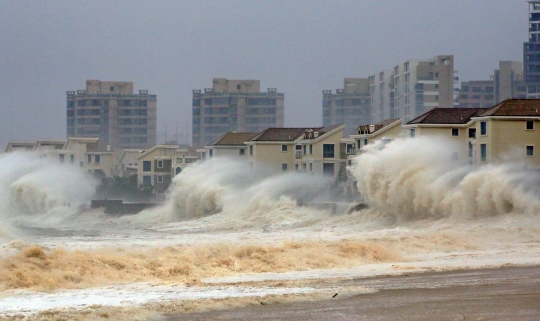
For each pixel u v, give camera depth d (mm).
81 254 56188
